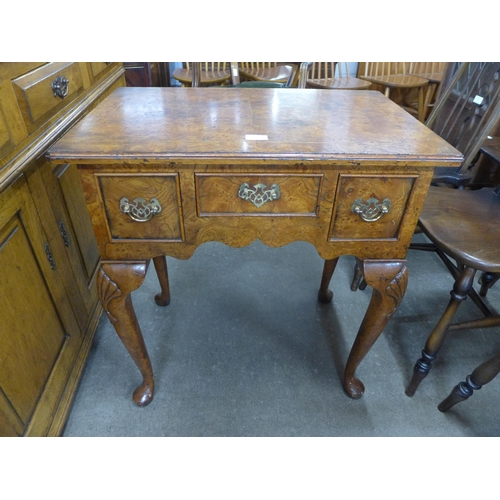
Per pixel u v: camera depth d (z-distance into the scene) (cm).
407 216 74
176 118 80
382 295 83
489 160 143
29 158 74
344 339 126
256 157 63
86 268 114
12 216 73
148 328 128
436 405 107
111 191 69
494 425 102
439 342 97
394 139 71
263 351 121
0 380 70
